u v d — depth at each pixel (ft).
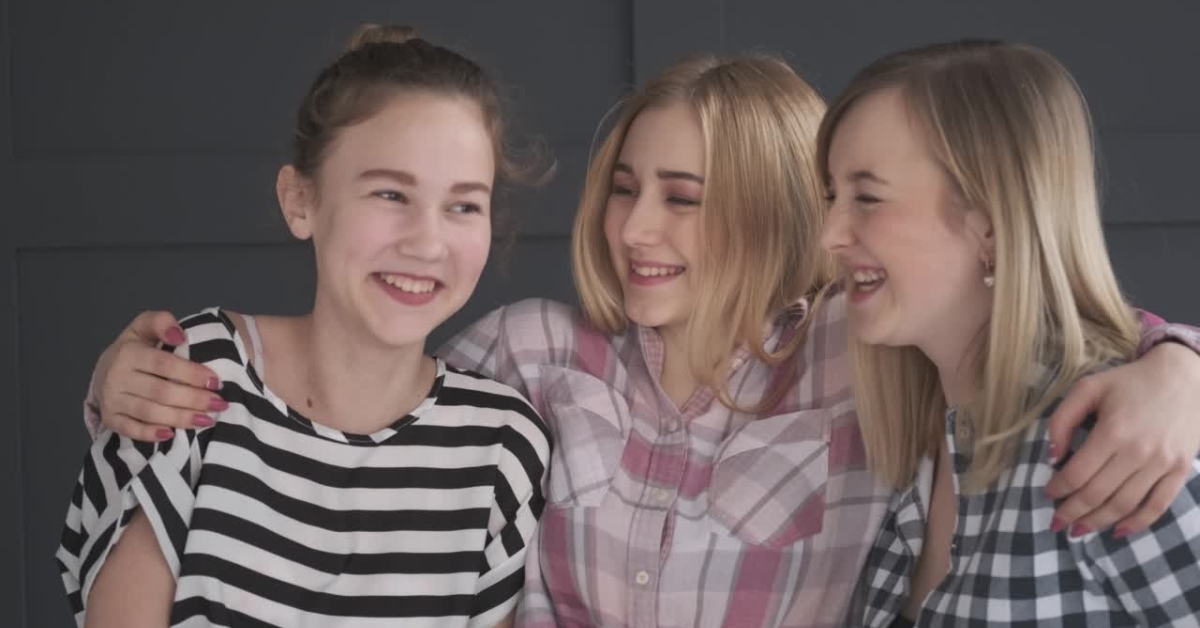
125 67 7.04
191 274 7.12
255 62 7.07
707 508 4.74
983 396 4.00
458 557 4.58
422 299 4.41
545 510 4.84
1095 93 7.16
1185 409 3.51
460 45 7.11
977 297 4.15
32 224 6.99
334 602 4.42
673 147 4.85
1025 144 3.92
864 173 4.12
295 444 4.49
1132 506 3.48
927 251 4.05
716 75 4.95
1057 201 3.95
